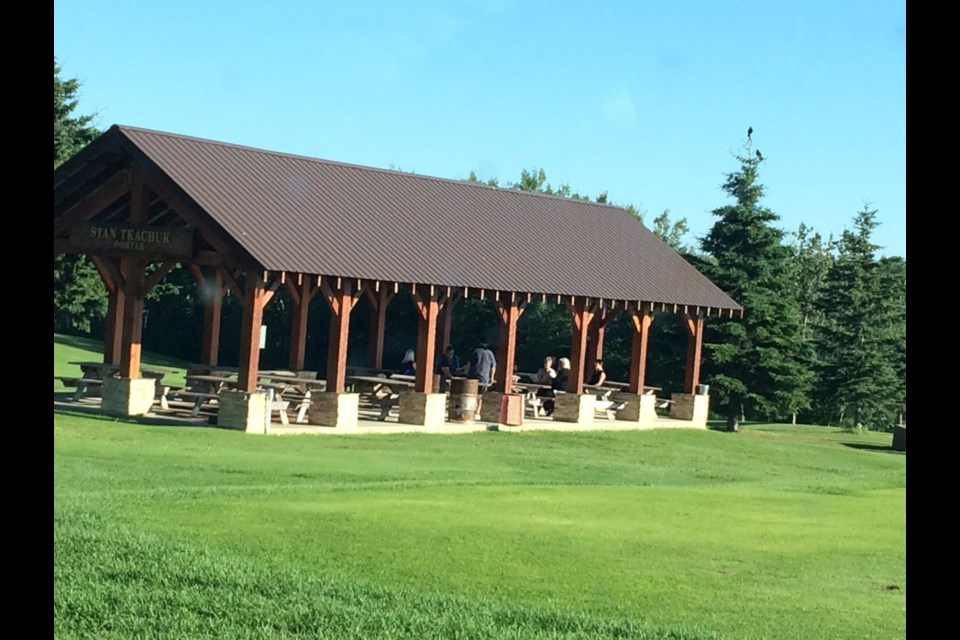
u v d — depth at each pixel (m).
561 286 27.16
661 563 9.99
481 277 25.56
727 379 36.38
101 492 12.12
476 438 23.41
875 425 43.09
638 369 29.88
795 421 41.94
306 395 23.45
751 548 11.04
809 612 8.35
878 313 41.84
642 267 31.17
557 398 27.89
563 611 7.88
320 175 26.39
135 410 22.17
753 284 38.16
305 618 7.25
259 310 21.19
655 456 23.09
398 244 25.03
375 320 30.03
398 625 7.19
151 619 7.09
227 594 7.72
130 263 22.39
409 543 10.14
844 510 14.66
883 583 9.61
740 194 39.06
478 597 8.28
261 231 22.12
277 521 10.80
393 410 26.94
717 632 7.57
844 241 43.38
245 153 25.25
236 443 19.03
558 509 13.04
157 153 22.70
